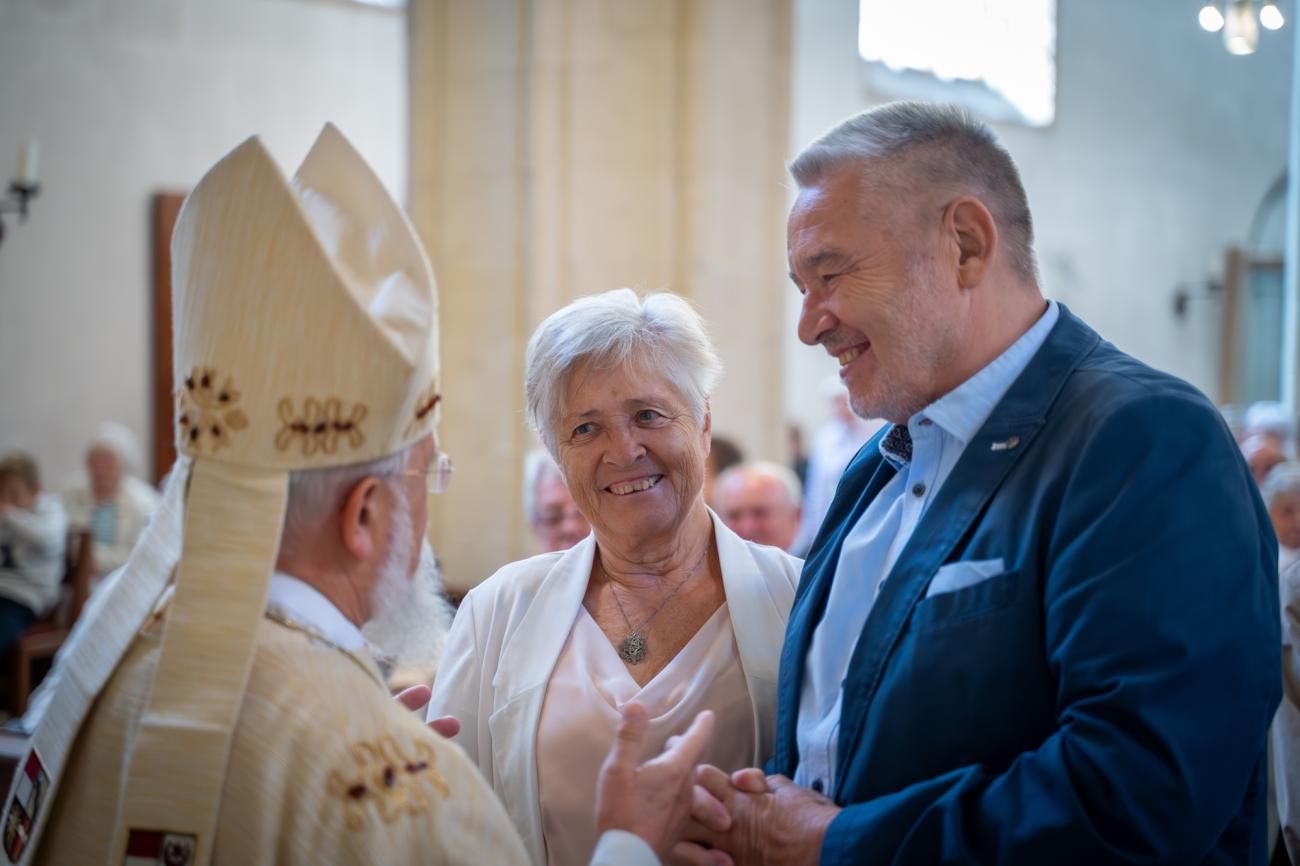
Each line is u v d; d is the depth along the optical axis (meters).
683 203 4.96
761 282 5.14
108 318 8.80
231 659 1.29
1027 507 1.49
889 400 1.60
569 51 4.94
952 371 1.59
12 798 1.43
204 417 1.36
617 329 1.96
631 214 4.98
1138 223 12.23
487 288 5.09
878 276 1.54
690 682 1.93
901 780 1.50
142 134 8.79
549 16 4.92
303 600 1.38
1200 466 1.41
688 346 1.99
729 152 5.01
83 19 8.55
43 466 8.64
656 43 4.94
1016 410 1.55
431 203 5.17
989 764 1.46
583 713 1.91
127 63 8.70
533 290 5.00
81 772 1.36
